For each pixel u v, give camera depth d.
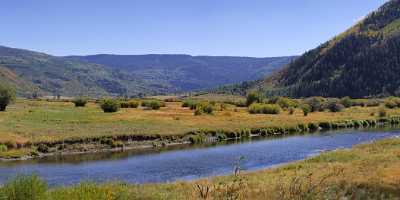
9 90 90.44
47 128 61.84
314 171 27.20
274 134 76.94
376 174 23.47
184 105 127.44
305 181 20.69
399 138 47.75
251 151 53.41
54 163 44.56
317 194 15.29
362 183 20.61
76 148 53.66
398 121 101.38
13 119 71.06
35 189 12.91
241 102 150.50
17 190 12.69
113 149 55.97
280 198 14.82
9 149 49.50
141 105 131.88
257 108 109.19
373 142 46.34
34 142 51.72
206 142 64.75
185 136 65.25
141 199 15.88
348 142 62.38
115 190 15.20
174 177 36.41
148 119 81.31
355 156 35.75
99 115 86.50
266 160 45.88
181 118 85.94
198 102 121.56
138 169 40.78
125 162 45.31
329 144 60.25
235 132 71.56
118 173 38.62
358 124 93.38
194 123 77.88
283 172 28.89
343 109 125.50
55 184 32.50
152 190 18.62
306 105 122.38
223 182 23.88
